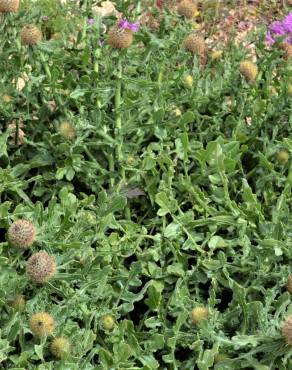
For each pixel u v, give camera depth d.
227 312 2.99
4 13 3.37
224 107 3.85
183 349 3.08
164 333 2.98
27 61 3.73
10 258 2.87
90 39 3.71
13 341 2.68
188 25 3.87
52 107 3.83
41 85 3.54
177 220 3.24
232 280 3.02
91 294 2.87
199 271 3.20
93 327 2.95
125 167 3.43
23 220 2.71
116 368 2.74
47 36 4.53
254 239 3.23
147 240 3.43
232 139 3.58
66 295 2.71
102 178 3.47
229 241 3.22
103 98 3.49
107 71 3.49
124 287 3.02
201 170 3.47
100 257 2.96
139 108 3.53
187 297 3.05
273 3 6.32
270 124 3.79
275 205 3.46
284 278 3.01
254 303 2.84
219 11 6.04
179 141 3.51
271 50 3.96
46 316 2.54
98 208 3.14
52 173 3.48
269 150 3.62
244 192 3.27
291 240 3.14
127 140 3.64
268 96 3.87
